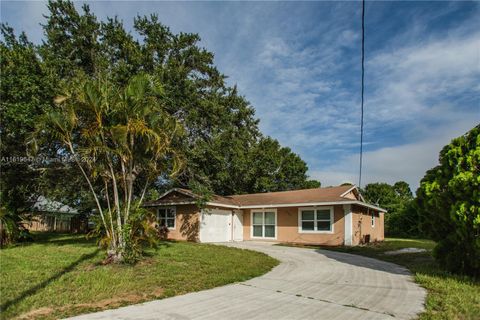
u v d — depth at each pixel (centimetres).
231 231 2403
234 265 1153
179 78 2002
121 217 1104
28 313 593
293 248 1859
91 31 1923
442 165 990
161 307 651
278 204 2238
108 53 1961
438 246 1045
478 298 699
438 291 776
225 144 2466
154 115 1103
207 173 2458
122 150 1056
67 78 1767
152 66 2039
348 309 646
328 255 1555
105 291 747
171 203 2291
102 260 1073
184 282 869
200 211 2194
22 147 1612
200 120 2142
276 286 859
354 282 910
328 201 2027
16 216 1744
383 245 2041
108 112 1058
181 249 1513
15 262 1078
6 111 1364
